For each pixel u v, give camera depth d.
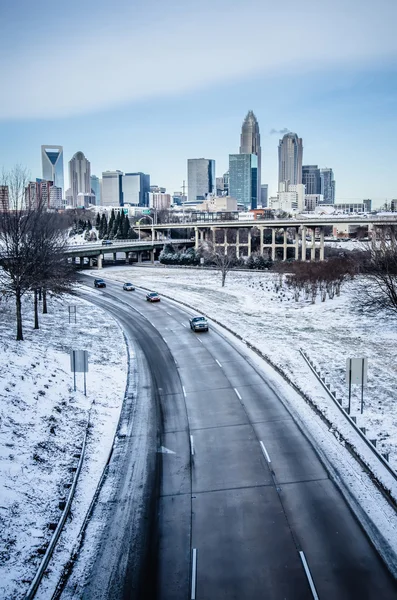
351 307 53.03
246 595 12.00
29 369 26.53
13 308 49.91
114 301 63.56
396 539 14.00
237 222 123.31
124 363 33.38
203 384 28.67
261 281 80.38
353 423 20.86
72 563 13.26
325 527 14.66
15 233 37.62
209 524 15.03
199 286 77.00
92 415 23.33
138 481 17.66
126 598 12.01
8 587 12.00
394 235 68.50
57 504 15.73
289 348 35.97
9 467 16.95
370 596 11.83
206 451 20.02
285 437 21.02
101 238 154.25
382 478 16.89
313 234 113.62
